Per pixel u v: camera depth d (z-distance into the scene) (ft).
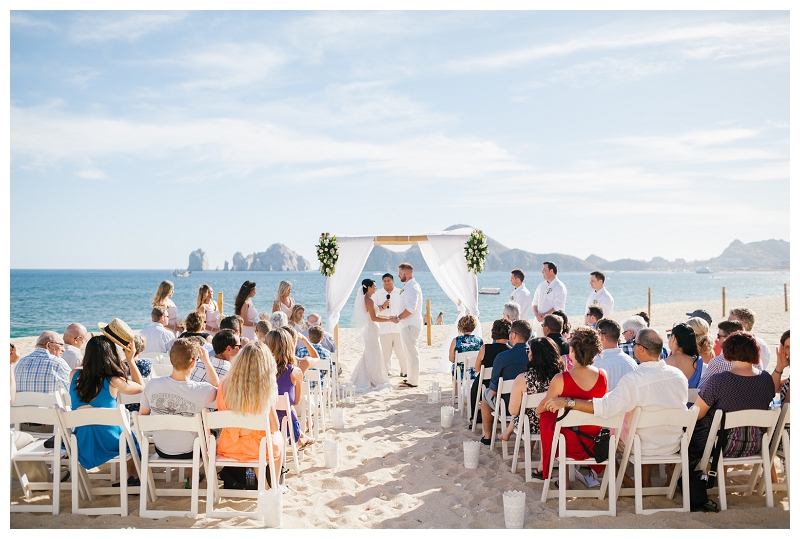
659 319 80.48
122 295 178.70
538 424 15.75
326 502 13.99
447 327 68.69
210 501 12.89
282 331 16.75
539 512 13.17
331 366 24.30
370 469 16.51
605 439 13.25
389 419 22.49
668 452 13.17
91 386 13.71
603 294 27.37
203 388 13.87
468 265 32.17
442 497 14.28
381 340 30.66
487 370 19.67
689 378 15.24
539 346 15.58
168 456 13.69
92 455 13.48
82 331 20.02
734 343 13.01
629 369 15.99
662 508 13.12
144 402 13.78
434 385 25.57
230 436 13.58
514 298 30.07
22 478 13.82
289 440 16.89
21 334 86.74
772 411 12.55
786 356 14.73
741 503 13.50
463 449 17.95
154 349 22.61
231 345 16.47
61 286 228.43
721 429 12.73
